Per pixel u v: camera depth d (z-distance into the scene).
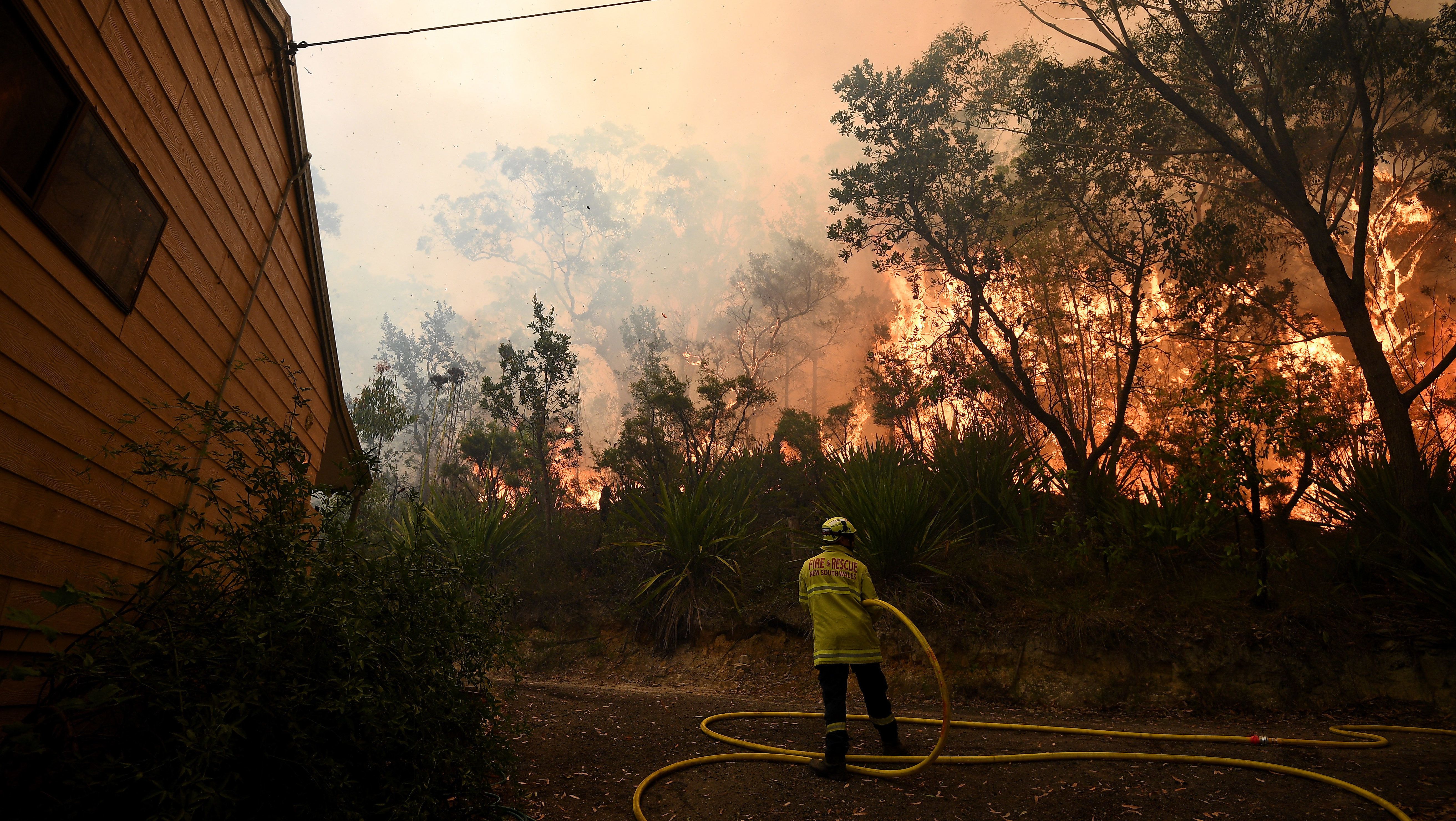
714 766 4.54
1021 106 11.16
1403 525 7.50
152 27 3.52
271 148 5.11
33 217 2.76
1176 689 7.02
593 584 11.52
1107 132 10.70
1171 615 7.56
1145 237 10.41
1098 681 7.30
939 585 8.62
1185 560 8.33
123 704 2.70
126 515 3.58
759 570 10.35
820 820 3.67
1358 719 6.30
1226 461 7.25
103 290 3.26
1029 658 7.69
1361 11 9.23
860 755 4.69
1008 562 8.89
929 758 4.20
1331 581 7.65
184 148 3.91
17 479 2.80
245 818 2.78
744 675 9.12
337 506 3.85
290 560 3.20
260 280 5.04
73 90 2.87
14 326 2.73
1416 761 4.50
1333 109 10.82
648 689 8.66
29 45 2.63
